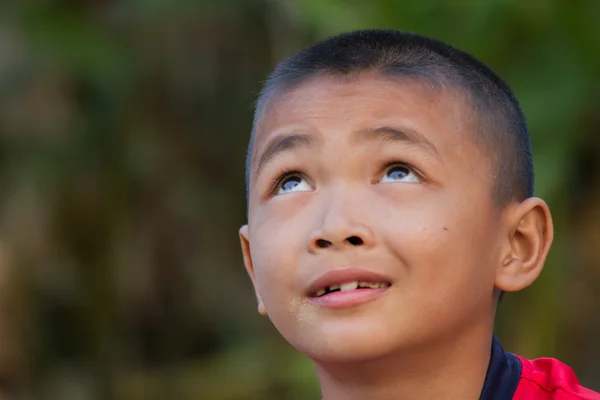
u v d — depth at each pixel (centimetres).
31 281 923
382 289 263
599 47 701
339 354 262
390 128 275
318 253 265
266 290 280
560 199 711
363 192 271
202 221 995
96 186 949
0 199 930
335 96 284
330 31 755
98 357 948
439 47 309
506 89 315
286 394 846
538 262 297
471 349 285
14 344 908
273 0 888
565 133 700
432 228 266
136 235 970
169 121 975
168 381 928
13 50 919
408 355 270
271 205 283
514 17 701
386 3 723
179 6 941
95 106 941
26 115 921
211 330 984
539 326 727
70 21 929
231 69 973
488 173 287
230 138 992
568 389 301
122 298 965
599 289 780
